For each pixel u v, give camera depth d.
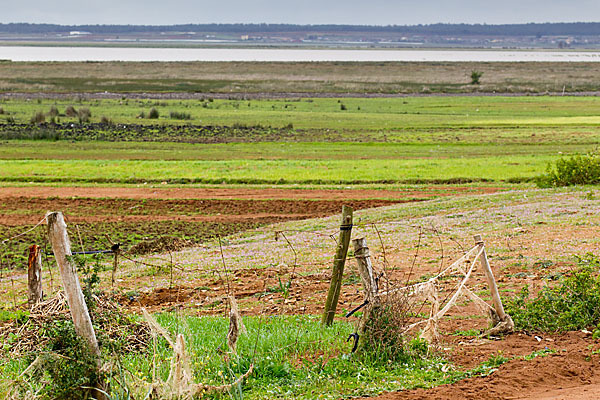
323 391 12.00
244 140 91.69
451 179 59.91
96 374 10.38
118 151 80.12
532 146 84.88
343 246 16.19
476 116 126.12
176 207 50.38
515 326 15.82
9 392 10.98
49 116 116.38
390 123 113.12
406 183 59.69
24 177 61.66
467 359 13.66
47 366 10.38
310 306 20.58
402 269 24.44
